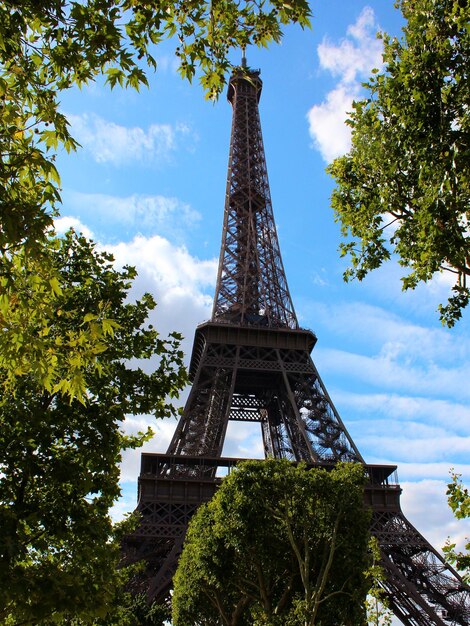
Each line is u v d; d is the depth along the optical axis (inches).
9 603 978.7
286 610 2679.6
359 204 1380.4
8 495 1078.4
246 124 6786.4
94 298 1248.2
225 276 5615.2
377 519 4003.4
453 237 1097.4
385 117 1296.8
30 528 1147.3
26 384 1095.0
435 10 1174.3
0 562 882.1
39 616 907.4
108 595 1109.7
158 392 1248.2
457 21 1076.5
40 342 759.7
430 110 1166.3
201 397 4633.4
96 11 751.1
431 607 3592.5
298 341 5044.3
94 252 1343.5
